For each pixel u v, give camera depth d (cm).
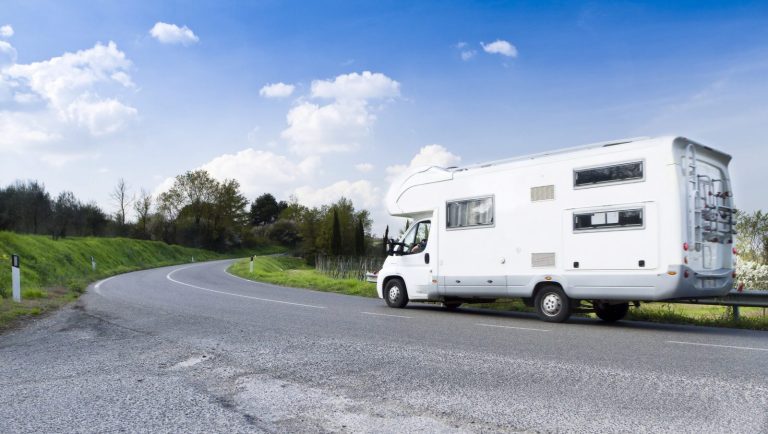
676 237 955
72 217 4522
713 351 732
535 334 900
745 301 1077
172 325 998
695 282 969
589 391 521
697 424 423
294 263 6944
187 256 6700
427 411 462
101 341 840
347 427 424
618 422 429
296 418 447
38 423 439
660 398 495
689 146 993
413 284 1362
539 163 1148
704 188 1028
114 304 1420
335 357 693
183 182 7969
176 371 621
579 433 405
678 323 1137
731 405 472
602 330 969
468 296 1267
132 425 432
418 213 1396
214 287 2156
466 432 411
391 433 410
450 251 1296
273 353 720
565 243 1092
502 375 591
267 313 1199
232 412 464
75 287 1970
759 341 828
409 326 998
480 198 1246
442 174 1330
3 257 2144
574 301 1101
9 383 579
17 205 3703
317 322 1046
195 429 421
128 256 4669
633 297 1002
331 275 3081
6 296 1579
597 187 1055
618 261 1019
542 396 505
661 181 975
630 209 1009
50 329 993
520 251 1162
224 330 930
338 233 6500
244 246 9181
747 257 1764
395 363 655
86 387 553
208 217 8188
